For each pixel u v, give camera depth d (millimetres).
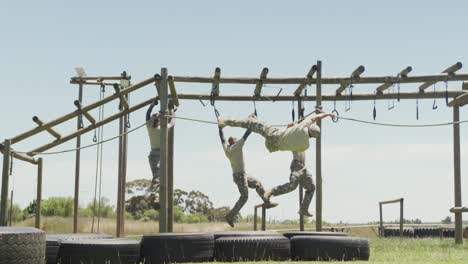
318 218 17406
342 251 13547
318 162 17594
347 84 18625
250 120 17703
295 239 13805
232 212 17797
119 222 22703
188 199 46125
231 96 19766
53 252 12266
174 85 18359
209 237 13547
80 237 13961
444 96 19781
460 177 21047
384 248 17578
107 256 12266
